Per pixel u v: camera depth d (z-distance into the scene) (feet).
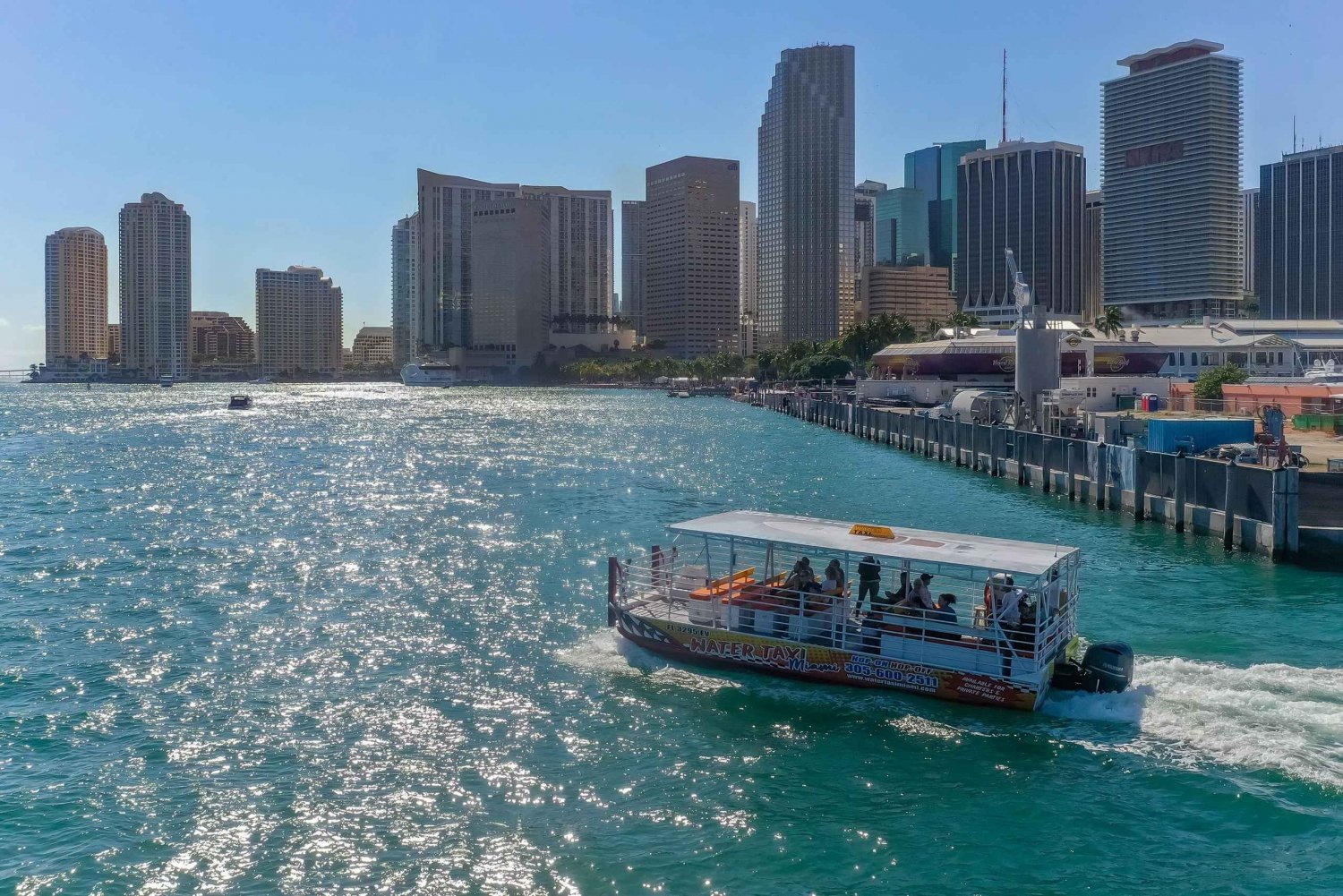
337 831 75.41
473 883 68.49
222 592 150.92
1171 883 67.46
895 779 82.53
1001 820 75.77
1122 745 87.97
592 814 77.56
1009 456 290.35
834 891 67.05
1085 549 178.40
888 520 215.31
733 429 551.59
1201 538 188.85
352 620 133.08
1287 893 66.08
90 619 135.54
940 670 97.60
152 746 91.04
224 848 73.15
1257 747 86.94
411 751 89.45
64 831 75.56
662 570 118.52
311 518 226.99
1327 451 248.52
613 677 107.34
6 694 104.83
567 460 371.15
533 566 168.66
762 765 85.20
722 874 69.10
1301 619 129.70
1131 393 403.95
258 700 102.63
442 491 279.49
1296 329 634.84
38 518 228.84
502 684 106.11
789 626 104.73
